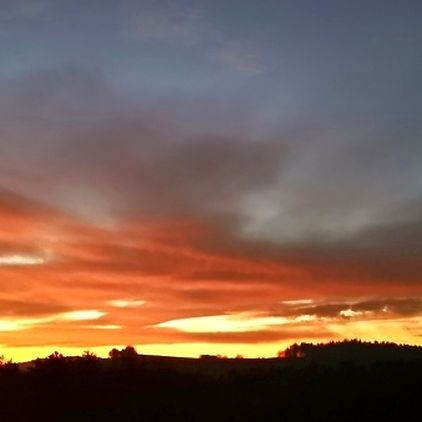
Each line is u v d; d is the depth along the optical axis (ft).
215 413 104.17
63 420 108.37
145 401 113.09
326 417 96.68
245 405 106.63
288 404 103.40
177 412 106.01
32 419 108.58
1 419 107.96
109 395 114.83
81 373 120.06
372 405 97.55
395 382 103.45
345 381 107.55
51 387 113.09
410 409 95.14
